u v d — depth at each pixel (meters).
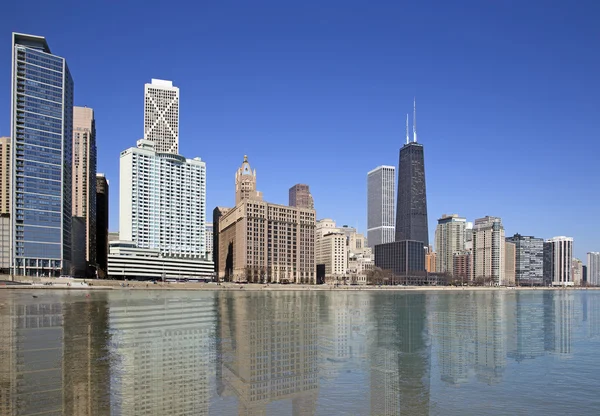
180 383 38.22
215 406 32.38
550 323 95.88
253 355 51.16
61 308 105.50
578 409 34.28
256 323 82.12
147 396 34.22
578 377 43.94
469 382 41.50
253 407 32.41
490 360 52.06
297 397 35.31
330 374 43.19
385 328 80.12
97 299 141.12
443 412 33.06
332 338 66.06
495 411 33.53
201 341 60.12
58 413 29.97
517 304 171.88
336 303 151.75
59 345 55.31
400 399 35.72
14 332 66.25
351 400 35.00
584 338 71.38
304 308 122.62
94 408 31.19
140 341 59.34
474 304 167.50
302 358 50.44
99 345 55.69
